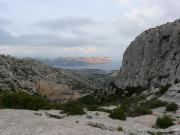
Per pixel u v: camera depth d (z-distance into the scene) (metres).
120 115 37.72
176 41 135.38
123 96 140.62
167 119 35.50
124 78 157.25
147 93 88.12
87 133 22.58
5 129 21.88
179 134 29.16
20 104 36.91
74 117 33.97
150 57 145.50
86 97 168.25
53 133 21.41
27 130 21.88
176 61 125.94
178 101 58.19
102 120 34.00
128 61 161.00
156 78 132.75
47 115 31.38
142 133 28.64
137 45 157.25
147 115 42.56
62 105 40.44
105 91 163.62
